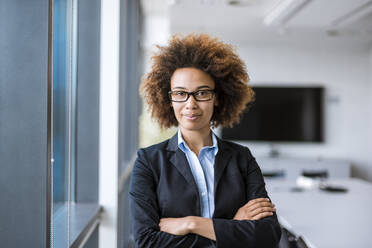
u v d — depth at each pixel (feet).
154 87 5.00
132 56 13.92
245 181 4.73
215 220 4.20
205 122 4.36
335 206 10.18
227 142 4.91
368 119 22.80
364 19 16.10
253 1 14.11
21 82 4.10
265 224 4.29
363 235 7.39
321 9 14.15
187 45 4.53
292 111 22.52
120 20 8.35
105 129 8.10
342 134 22.84
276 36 19.97
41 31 4.12
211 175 4.52
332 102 22.84
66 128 7.36
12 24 4.09
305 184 13.65
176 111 4.41
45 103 4.13
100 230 8.09
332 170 21.31
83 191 8.08
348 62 22.85
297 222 8.43
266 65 22.58
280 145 22.79
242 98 5.16
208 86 4.36
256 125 22.47
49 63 4.18
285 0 13.79
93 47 8.09
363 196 11.68
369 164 22.67
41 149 4.13
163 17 18.69
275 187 13.39
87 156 8.09
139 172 4.51
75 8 8.03
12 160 4.12
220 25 17.75
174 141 4.58
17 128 4.11
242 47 22.44
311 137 22.48
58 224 6.25
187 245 4.16
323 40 20.51
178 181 4.36
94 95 8.11
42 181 4.14
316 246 6.71
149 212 4.31
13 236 4.13
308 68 22.76
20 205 4.13
